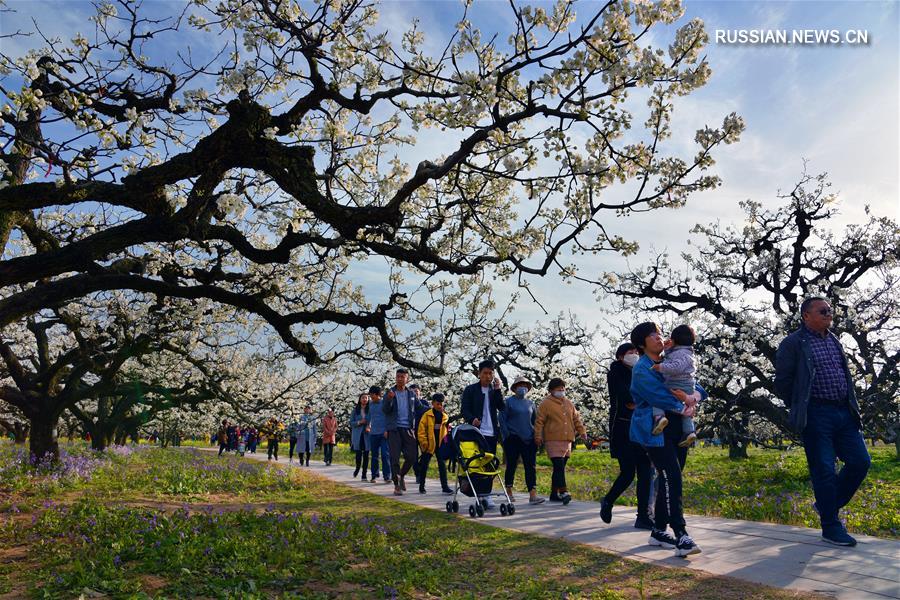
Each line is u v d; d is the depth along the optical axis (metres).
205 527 6.86
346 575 5.27
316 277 10.87
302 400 21.08
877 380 15.32
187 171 6.20
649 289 18.25
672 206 6.36
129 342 13.26
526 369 26.17
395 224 6.59
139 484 11.61
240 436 27.59
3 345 12.64
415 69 6.60
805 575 4.67
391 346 8.69
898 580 4.42
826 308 6.03
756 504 9.03
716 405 16.23
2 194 5.78
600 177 6.20
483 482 8.66
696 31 5.38
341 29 6.98
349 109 7.34
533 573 5.23
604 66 5.67
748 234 16.75
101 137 6.47
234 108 6.27
